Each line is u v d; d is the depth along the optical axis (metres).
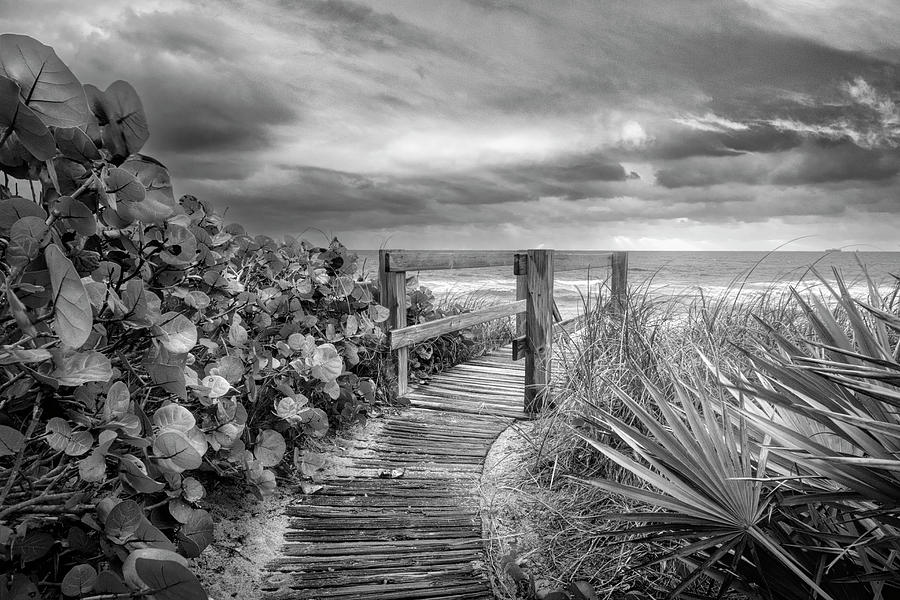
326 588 2.34
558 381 4.26
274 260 4.02
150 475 1.59
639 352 3.48
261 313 3.55
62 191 1.39
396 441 4.02
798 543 1.83
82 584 1.26
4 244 1.19
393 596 2.30
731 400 2.43
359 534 2.77
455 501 3.13
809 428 1.91
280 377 3.33
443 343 6.34
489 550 2.65
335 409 4.02
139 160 1.51
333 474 3.46
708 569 1.86
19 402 1.40
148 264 1.79
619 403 3.21
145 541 1.45
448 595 2.32
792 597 1.74
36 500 1.38
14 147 1.29
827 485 1.74
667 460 1.93
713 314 3.69
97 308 1.42
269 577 2.40
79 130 1.33
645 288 4.41
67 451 1.34
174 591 1.14
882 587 1.68
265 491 2.59
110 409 1.44
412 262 4.89
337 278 4.54
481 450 3.88
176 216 1.71
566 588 2.39
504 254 5.79
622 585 2.37
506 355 7.22
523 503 3.05
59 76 1.17
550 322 4.75
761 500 1.86
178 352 1.73
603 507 2.87
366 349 4.64
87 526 1.65
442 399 5.04
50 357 1.13
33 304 1.15
